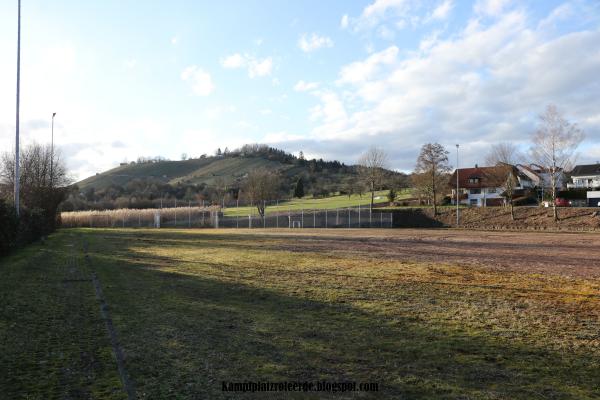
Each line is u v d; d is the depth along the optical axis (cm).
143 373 580
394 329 806
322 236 3841
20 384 539
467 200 7731
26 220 2664
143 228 6184
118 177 14675
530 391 530
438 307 990
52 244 2842
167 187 11744
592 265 1736
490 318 891
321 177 13750
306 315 912
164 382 550
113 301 1045
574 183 9156
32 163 4428
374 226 6019
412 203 7488
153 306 992
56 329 789
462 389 535
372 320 871
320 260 1925
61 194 4591
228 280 1371
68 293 1141
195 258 2025
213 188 11331
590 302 1044
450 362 633
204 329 797
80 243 2992
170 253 2277
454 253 2241
